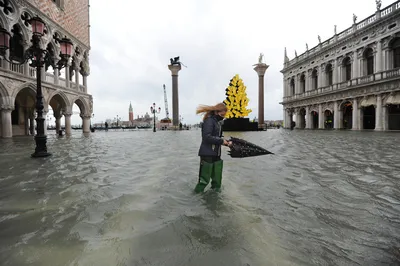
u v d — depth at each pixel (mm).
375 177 4188
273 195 3217
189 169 5023
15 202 2951
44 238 2037
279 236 2059
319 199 3045
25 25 15797
